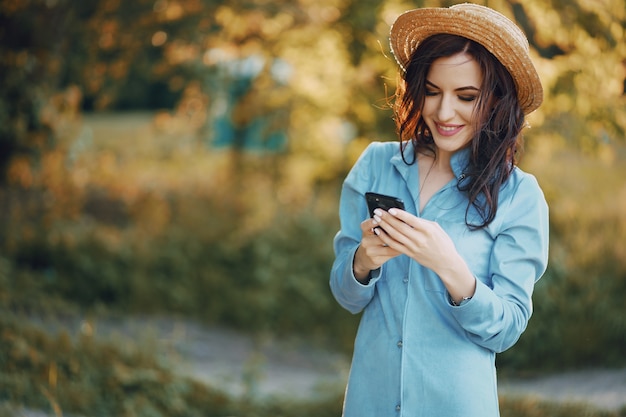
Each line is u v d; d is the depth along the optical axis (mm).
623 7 5922
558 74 6055
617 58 6035
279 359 7949
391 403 2170
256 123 12570
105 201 10508
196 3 9133
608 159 7160
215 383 6262
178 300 8906
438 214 2217
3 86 8484
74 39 9602
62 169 9188
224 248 9523
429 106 2178
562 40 6148
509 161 2189
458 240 2174
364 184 2381
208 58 9859
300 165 11570
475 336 2127
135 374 5395
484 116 2131
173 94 18719
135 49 9812
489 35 2084
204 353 7629
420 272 2178
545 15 6004
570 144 7277
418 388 2145
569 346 6836
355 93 9531
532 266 2170
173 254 9336
